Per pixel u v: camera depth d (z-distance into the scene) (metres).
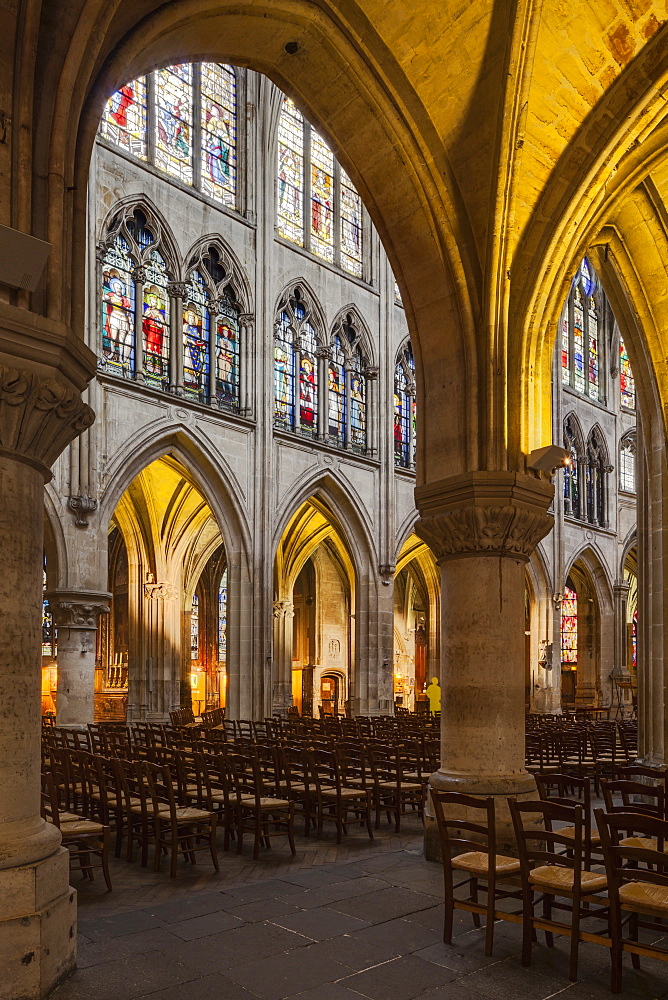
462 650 10.34
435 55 10.00
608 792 8.02
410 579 46.16
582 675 45.31
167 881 8.99
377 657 30.98
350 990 6.03
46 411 6.31
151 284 25.06
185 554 32.94
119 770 10.07
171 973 6.29
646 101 10.30
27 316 6.07
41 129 6.59
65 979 6.12
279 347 28.84
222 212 27.14
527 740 16.84
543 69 9.98
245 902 8.09
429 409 11.16
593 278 44.34
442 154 10.59
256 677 26.08
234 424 26.64
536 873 6.65
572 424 41.56
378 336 32.72
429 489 10.79
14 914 5.71
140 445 23.89
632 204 13.70
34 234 6.48
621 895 6.12
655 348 14.84
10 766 5.99
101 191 23.45
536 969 6.46
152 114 25.56
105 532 22.88
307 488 28.89
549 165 10.76
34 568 6.39
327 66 10.29
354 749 12.90
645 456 15.26
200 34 9.38
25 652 6.19
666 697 14.48
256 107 28.70
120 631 41.34
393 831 11.97
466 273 10.69
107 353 23.48
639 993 6.02
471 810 9.65
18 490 6.27
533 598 38.75
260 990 6.00
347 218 32.66
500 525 10.31
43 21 6.64
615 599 43.41
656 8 9.71
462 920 7.56
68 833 8.47
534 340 11.04
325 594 43.12
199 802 11.12
